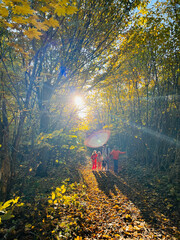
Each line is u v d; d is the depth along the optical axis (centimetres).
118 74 653
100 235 330
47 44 353
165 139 740
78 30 432
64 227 339
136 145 979
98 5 411
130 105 978
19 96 392
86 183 700
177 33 558
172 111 738
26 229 315
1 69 318
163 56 643
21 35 230
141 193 553
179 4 530
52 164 965
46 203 449
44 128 570
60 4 145
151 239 309
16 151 401
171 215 396
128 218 398
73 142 659
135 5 441
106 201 509
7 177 367
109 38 489
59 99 552
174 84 657
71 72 502
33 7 180
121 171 875
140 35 580
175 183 527
